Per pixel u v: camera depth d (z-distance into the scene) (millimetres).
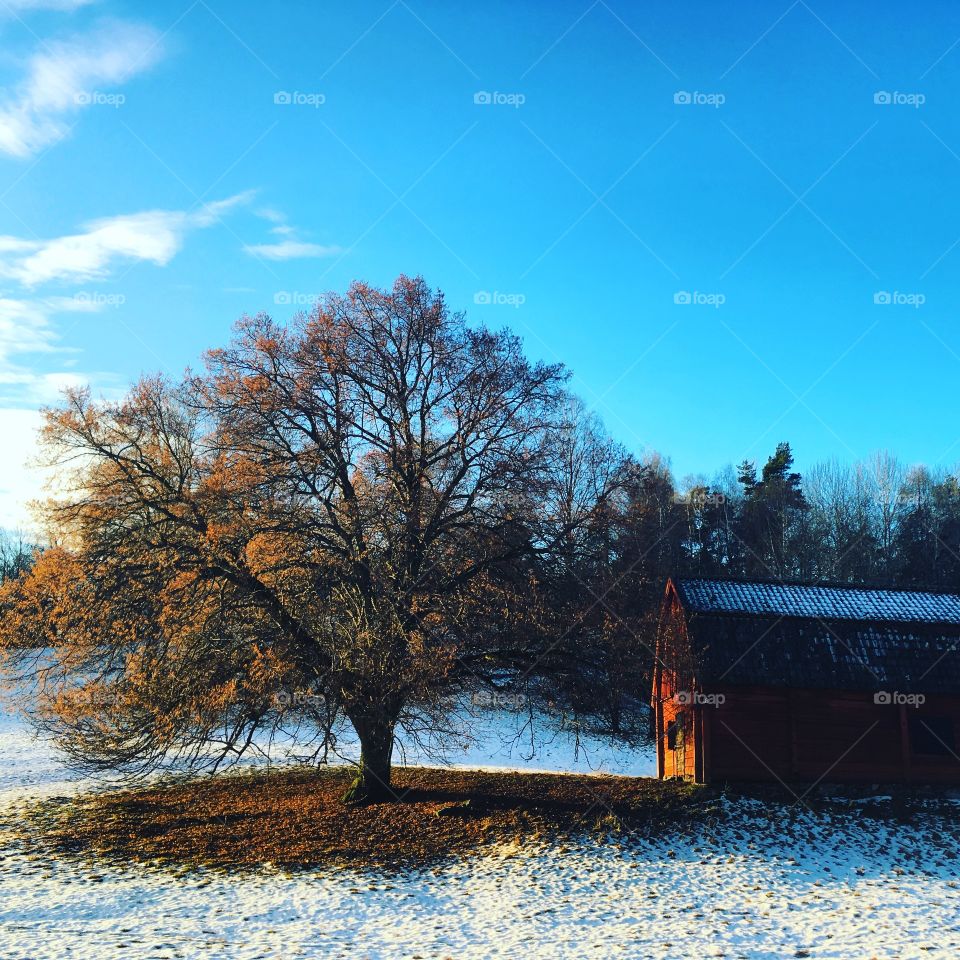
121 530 24188
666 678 33281
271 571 24438
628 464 32281
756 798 27734
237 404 25156
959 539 65188
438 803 27609
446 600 25125
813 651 29688
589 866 22641
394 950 17250
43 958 15992
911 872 22625
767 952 17453
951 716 29859
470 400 26531
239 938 17719
